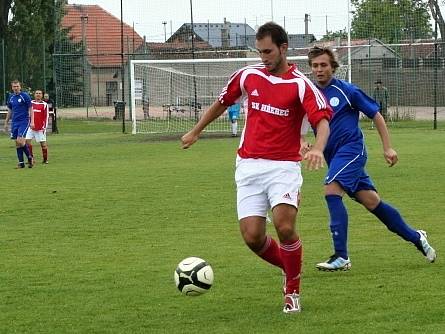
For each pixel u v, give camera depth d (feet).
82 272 36.63
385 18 183.52
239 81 28.96
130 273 36.22
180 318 28.71
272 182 28.32
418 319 27.71
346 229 35.78
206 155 102.63
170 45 255.91
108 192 66.69
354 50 188.44
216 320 28.32
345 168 35.58
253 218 28.63
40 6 188.34
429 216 51.08
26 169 89.51
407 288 32.14
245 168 28.73
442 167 81.30
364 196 36.11
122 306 30.48
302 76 28.45
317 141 27.43
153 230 48.16
